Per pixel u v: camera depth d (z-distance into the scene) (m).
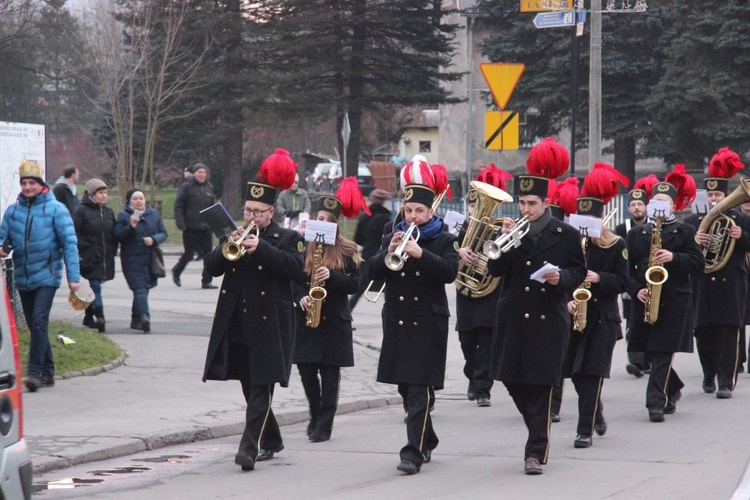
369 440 18.23
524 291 15.69
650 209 19.80
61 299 37.59
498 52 76.62
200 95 79.94
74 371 22.83
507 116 37.28
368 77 83.56
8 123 30.16
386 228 20.16
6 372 10.17
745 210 24.34
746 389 23.44
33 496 14.35
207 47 76.69
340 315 18.14
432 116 152.38
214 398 20.86
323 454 17.09
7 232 21.25
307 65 81.38
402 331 15.85
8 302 10.62
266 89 79.81
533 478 15.17
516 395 15.97
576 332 17.80
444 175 16.84
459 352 28.86
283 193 48.62
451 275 15.82
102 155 87.06
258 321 15.78
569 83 74.12
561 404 21.67
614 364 26.64
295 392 22.22
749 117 69.38
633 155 78.94
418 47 83.25
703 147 73.38
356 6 80.44
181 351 26.33
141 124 80.75
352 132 84.00
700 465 15.84
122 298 38.59
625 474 15.34
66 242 21.30
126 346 26.98
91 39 80.00
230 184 85.75
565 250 15.77
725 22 67.69
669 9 70.69
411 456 15.55
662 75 73.38
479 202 19.84
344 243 18.09
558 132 79.62
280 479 15.32
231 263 15.98
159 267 29.72
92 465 16.30
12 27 79.44
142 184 75.38
